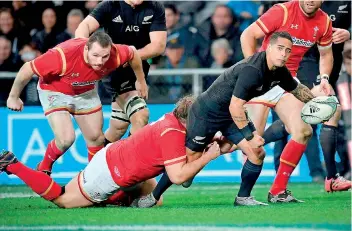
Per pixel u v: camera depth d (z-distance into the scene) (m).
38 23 39.31
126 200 26.38
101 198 25.31
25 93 37.69
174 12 39.25
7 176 37.12
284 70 24.00
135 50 27.53
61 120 27.75
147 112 29.94
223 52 39.19
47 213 24.20
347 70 34.78
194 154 24.47
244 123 23.59
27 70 26.39
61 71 26.56
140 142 24.17
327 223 21.58
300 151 26.97
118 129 30.98
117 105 30.67
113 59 26.89
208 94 23.88
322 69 28.47
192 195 31.34
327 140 30.42
